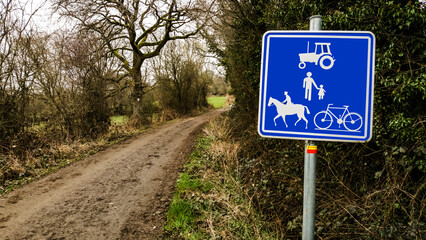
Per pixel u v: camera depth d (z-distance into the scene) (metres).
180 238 3.77
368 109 1.59
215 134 10.78
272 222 4.03
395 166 3.42
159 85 21.03
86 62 11.30
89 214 4.60
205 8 10.15
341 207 3.66
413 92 3.26
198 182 5.68
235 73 9.30
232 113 11.62
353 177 4.11
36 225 4.25
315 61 1.65
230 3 9.03
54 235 3.96
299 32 1.67
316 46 1.66
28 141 8.46
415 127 3.27
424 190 3.19
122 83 15.91
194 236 3.73
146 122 17.03
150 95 20.47
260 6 7.98
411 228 2.85
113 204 4.98
